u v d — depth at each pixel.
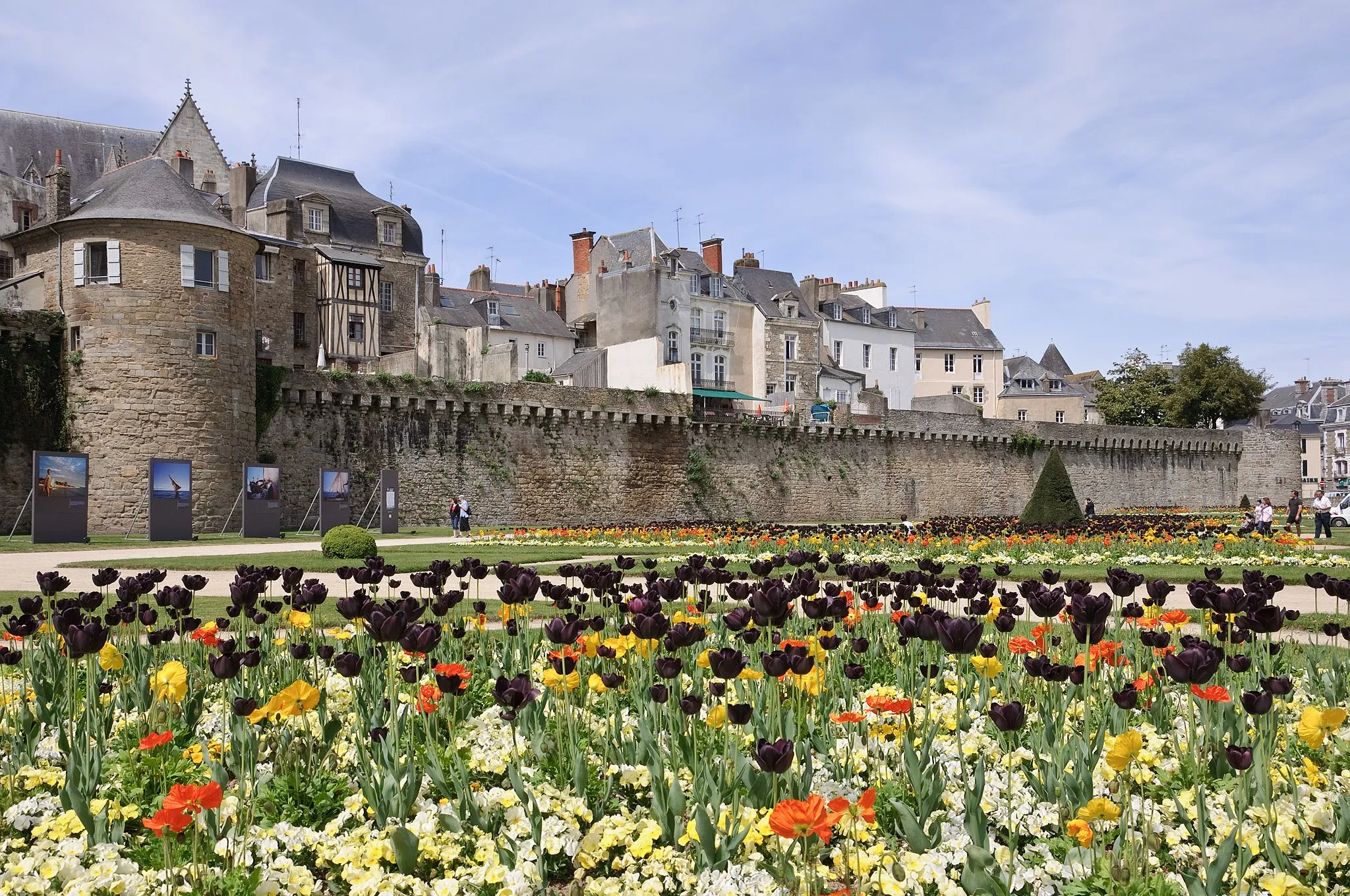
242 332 32.78
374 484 37.97
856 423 52.59
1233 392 77.75
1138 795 4.99
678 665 5.00
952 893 3.90
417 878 4.12
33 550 24.27
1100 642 6.33
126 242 30.55
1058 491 32.75
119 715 6.35
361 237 52.16
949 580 11.76
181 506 28.39
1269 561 21.91
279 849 4.49
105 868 3.96
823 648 6.34
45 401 31.11
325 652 6.14
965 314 84.44
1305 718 4.24
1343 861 4.04
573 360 58.97
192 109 52.22
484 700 7.02
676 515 46.38
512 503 41.41
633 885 4.05
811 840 3.96
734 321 63.53
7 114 46.62
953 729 5.85
